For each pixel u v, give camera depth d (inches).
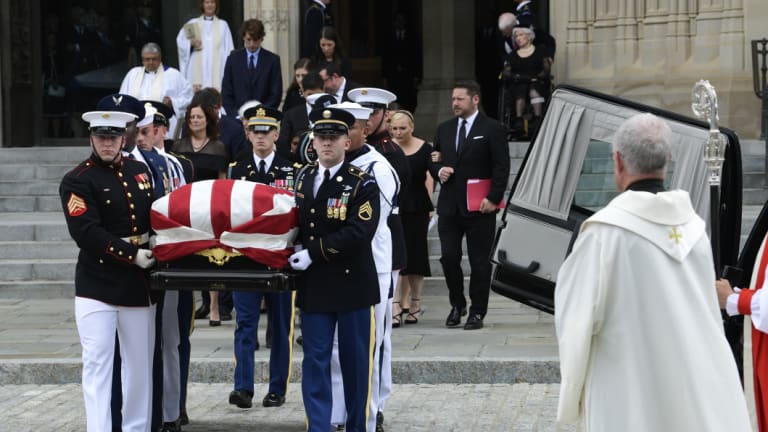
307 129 975.0
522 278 792.9
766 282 515.5
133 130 722.2
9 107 1945.1
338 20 2244.1
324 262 667.4
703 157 684.1
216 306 1089.4
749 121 1585.9
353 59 2251.5
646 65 1644.9
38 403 868.0
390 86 2217.0
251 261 661.9
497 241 799.7
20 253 1339.8
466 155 1040.2
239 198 660.7
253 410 828.6
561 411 458.6
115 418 725.3
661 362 449.4
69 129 1998.0
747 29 1581.0
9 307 1222.9
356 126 698.8
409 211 1073.5
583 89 756.0
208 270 665.0
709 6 1606.8
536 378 894.4
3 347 1002.1
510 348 950.4
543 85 1551.4
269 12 1686.8
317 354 669.3
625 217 454.9
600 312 454.0
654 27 1636.3
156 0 1958.7
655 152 458.6
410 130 1082.1
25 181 1545.3
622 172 468.8
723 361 458.0
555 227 779.4
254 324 826.2
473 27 2094.0
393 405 839.7
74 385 927.0
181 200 663.8
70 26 1984.5
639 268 452.4
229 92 1369.3
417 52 2214.6
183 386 775.7
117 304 680.4
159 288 668.7
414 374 905.5
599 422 454.9
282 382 836.6
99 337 679.7
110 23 1980.8
